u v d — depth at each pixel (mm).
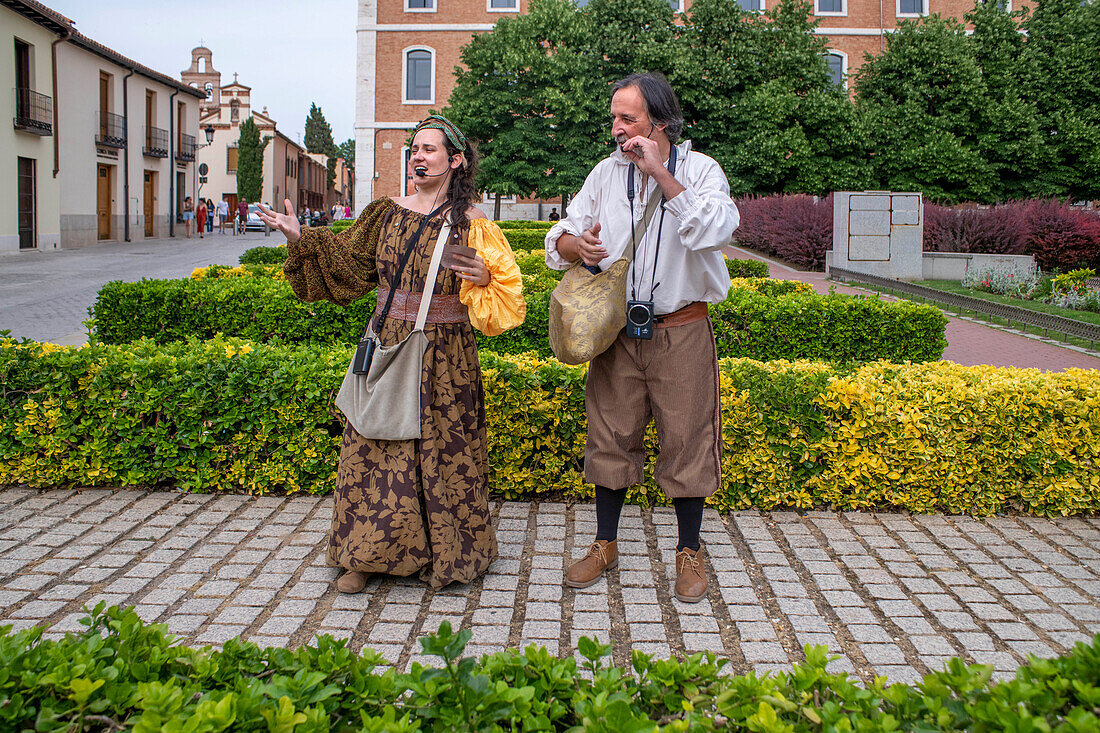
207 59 66875
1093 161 25016
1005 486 4043
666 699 1687
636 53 26656
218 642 2691
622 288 2961
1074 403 3984
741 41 26469
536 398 4066
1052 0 26797
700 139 26750
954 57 25422
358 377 3117
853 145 25453
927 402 4020
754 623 2904
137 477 4117
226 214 44875
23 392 4125
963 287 15555
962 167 24719
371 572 3115
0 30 21438
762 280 9172
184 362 4133
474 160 3291
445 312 3156
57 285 14250
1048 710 1536
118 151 28766
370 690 1681
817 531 3814
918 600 3105
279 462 4102
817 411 4008
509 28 27172
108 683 1615
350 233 3264
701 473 3066
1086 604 3086
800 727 1535
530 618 2908
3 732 1534
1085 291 13383
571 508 4090
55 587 3064
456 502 3170
